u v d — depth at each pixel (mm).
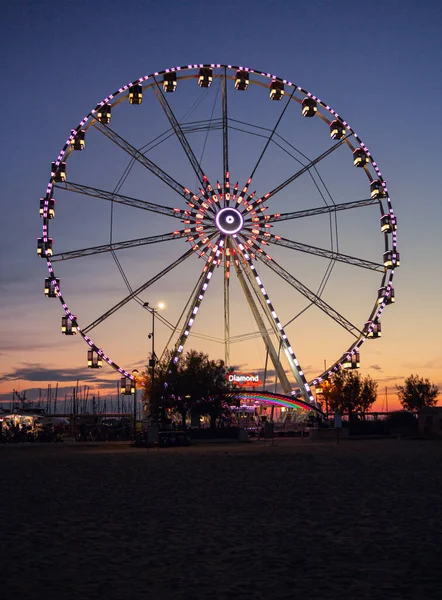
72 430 89562
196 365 80188
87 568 11953
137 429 80812
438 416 83125
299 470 32562
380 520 16719
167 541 14375
